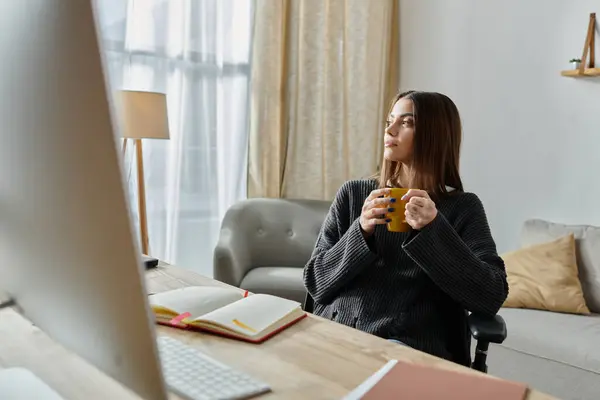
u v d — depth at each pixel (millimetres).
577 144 2803
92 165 397
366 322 1361
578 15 2764
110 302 437
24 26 420
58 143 418
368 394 763
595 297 2410
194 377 793
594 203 2756
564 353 2023
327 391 779
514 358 2174
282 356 911
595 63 2719
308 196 3443
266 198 3197
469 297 1280
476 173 3268
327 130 3451
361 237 1347
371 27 3500
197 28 3061
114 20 2795
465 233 1432
